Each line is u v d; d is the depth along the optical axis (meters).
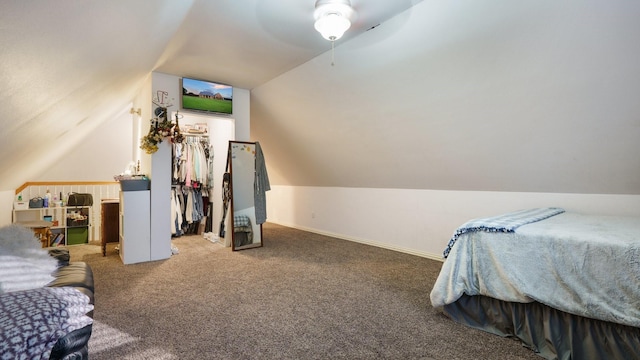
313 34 2.68
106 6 1.21
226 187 4.35
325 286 2.66
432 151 3.22
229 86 4.12
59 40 1.15
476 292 1.93
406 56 2.58
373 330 1.90
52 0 0.89
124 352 1.64
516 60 2.12
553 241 1.66
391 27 2.45
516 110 2.38
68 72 1.49
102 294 2.46
